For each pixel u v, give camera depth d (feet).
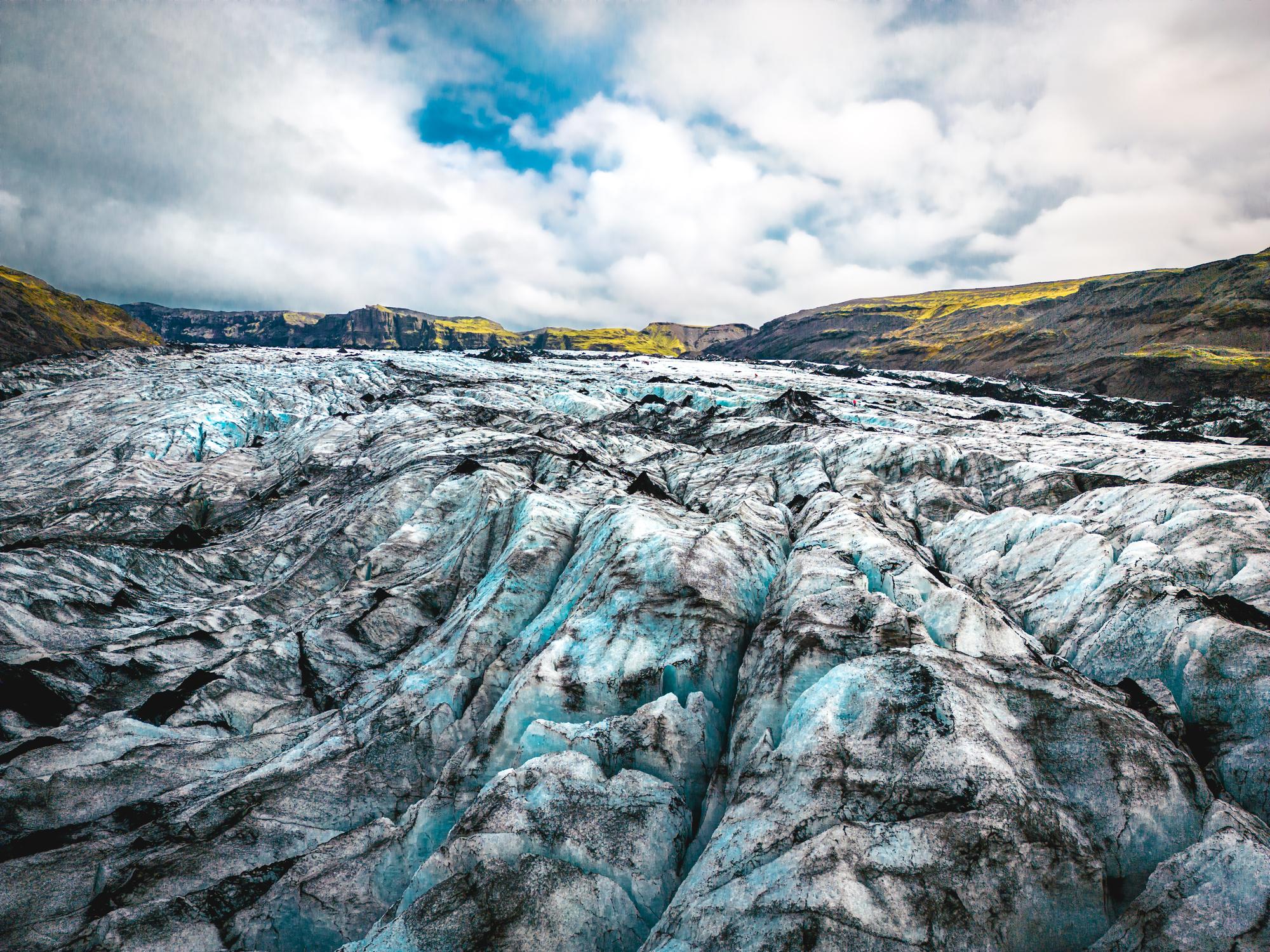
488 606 88.89
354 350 595.06
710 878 40.11
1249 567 65.57
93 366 428.15
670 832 47.98
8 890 55.31
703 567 76.84
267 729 86.07
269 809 63.93
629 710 63.82
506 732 61.72
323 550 133.49
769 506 118.52
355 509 151.12
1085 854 37.29
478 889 42.19
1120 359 526.98
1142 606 61.00
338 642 102.01
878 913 34.14
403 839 55.57
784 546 98.99
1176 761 42.55
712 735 58.80
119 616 110.42
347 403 324.19
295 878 53.06
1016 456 163.63
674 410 254.88
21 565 109.19
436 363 486.38
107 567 121.60
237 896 53.01
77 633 101.19
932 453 145.48
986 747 42.68
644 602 73.20
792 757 46.39
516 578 92.94
